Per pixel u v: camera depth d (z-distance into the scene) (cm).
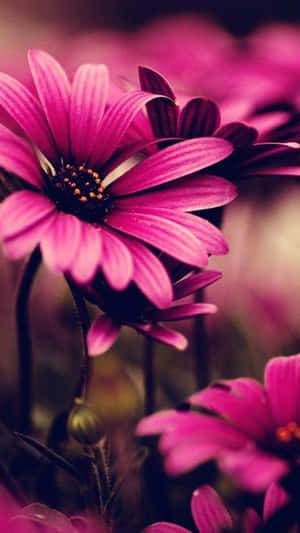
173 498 41
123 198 37
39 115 37
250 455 32
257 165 37
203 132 37
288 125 39
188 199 36
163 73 46
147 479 40
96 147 37
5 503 34
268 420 35
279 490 34
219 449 33
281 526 33
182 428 33
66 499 40
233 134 36
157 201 36
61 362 45
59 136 37
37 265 37
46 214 34
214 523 35
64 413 36
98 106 37
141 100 36
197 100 36
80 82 38
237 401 35
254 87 43
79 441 35
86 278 33
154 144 38
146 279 34
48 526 34
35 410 43
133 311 35
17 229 33
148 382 39
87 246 34
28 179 35
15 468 38
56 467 37
